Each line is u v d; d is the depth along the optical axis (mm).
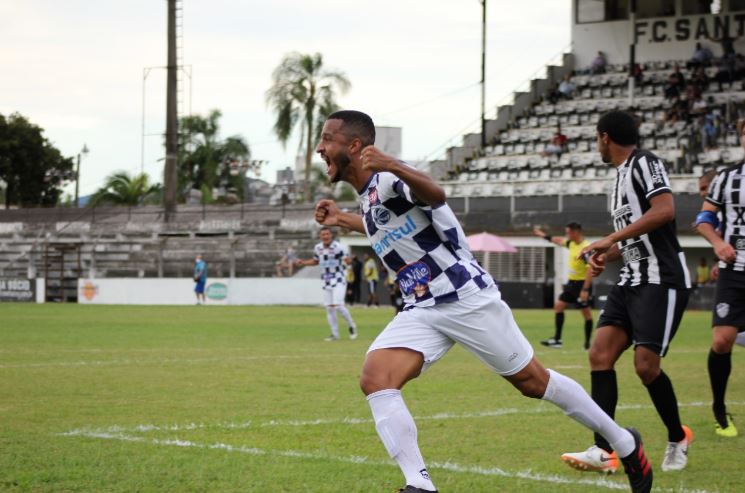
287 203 62812
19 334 24938
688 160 46000
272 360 17844
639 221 7980
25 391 13000
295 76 65062
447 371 16078
